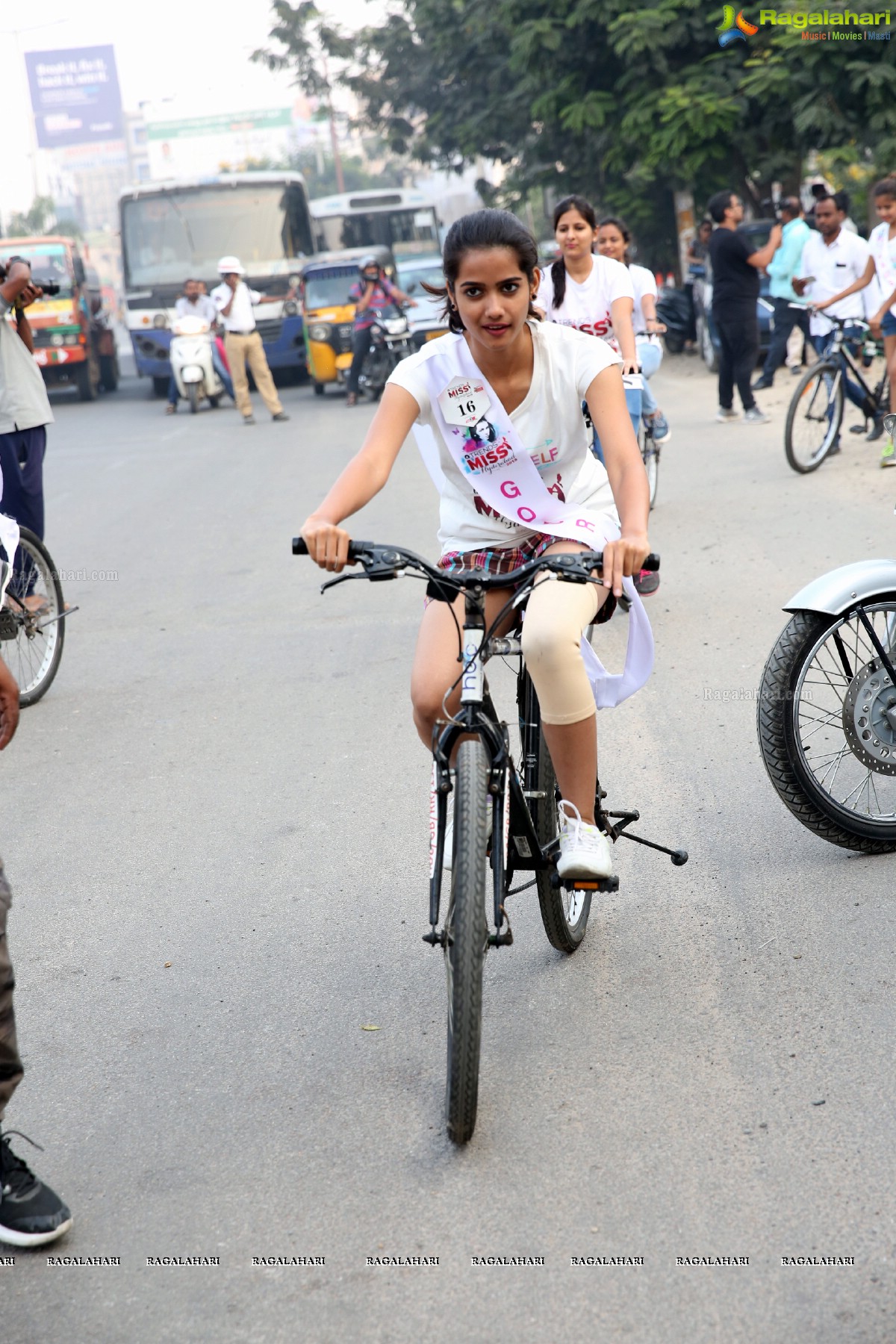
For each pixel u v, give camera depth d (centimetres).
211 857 451
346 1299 246
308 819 475
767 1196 262
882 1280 238
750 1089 297
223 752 550
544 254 2392
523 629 298
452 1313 240
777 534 805
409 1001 351
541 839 338
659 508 908
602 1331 232
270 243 2275
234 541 980
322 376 2109
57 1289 255
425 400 311
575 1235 256
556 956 367
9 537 479
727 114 1839
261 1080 320
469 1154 284
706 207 2125
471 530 325
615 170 2106
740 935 368
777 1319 231
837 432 1003
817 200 1105
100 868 451
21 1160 271
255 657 681
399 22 3108
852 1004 327
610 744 512
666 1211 260
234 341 1761
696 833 434
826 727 502
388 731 555
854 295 1098
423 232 2797
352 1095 310
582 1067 312
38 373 712
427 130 2988
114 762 551
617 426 304
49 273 2412
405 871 428
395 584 805
